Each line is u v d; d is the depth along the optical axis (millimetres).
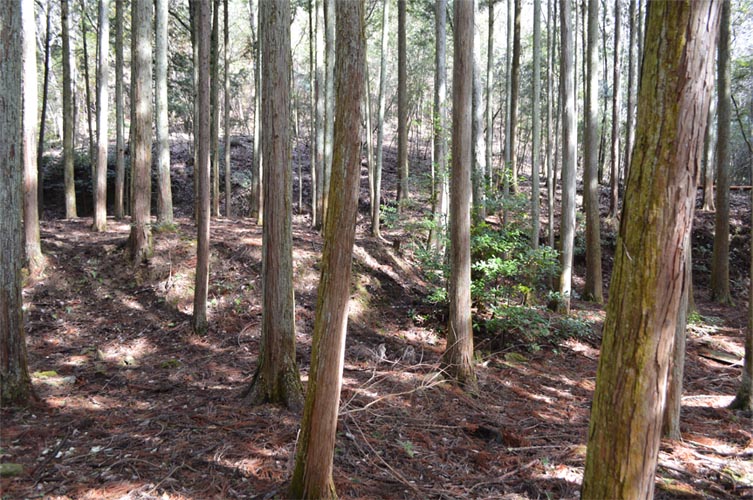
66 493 3721
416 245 11219
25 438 4566
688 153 2016
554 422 6008
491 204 9234
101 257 9633
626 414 2168
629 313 2146
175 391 6078
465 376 6852
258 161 15695
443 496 4145
